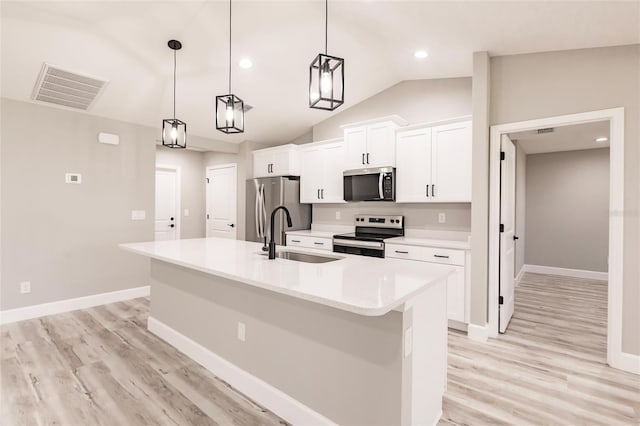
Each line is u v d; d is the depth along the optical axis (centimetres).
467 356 267
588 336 309
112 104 369
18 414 191
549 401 207
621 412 196
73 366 246
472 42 287
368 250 383
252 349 210
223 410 197
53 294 359
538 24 242
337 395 168
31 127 343
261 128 505
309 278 168
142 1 243
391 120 387
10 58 278
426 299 172
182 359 258
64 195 364
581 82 264
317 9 266
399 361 146
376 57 346
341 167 446
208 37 293
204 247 286
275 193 486
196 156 632
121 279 409
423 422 170
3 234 328
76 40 272
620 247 245
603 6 207
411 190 378
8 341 289
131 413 193
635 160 241
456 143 346
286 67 353
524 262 605
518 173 513
